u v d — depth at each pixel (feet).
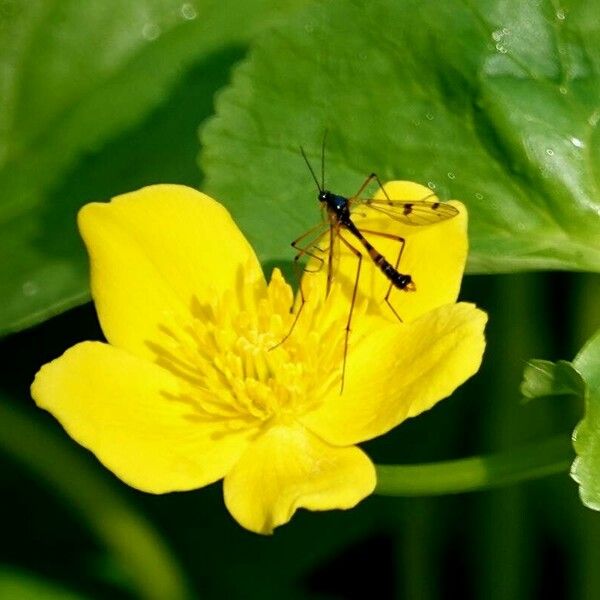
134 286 0.91
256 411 0.91
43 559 1.01
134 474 0.89
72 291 0.99
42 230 1.00
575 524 1.00
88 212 0.91
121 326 0.91
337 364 0.91
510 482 0.93
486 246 0.96
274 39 0.97
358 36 0.96
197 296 0.92
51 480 0.99
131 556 0.99
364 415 0.90
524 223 0.96
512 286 1.01
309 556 1.01
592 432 0.91
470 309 0.89
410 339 0.91
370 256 0.91
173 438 0.90
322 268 0.92
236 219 0.95
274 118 0.96
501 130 0.96
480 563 1.01
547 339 1.01
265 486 0.89
